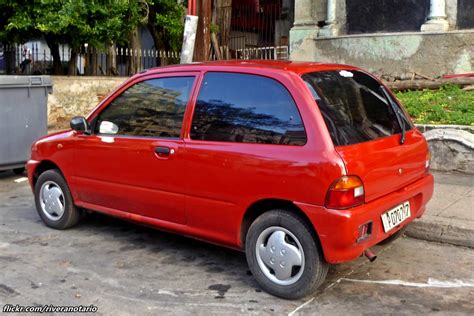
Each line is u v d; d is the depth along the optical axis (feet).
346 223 12.56
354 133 13.67
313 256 13.15
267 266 13.99
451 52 36.73
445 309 13.32
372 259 14.14
